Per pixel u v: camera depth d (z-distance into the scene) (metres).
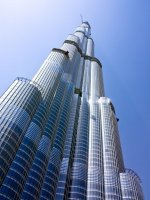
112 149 170.75
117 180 146.75
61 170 138.75
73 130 174.62
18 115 119.44
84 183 137.88
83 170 145.25
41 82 177.88
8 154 101.75
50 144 135.50
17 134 111.44
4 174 96.38
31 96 137.00
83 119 190.25
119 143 194.00
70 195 129.00
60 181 131.75
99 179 143.25
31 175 111.12
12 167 103.06
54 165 129.88
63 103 185.38
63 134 158.38
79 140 168.50
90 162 154.50
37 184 109.62
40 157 121.50
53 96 175.62
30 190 105.31
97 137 177.00
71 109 195.62
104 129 189.88
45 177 120.62
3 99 126.75
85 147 164.00
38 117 137.88
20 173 103.12
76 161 150.62
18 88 138.50
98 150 165.50
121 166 166.25
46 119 149.12
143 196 144.25
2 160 97.88
